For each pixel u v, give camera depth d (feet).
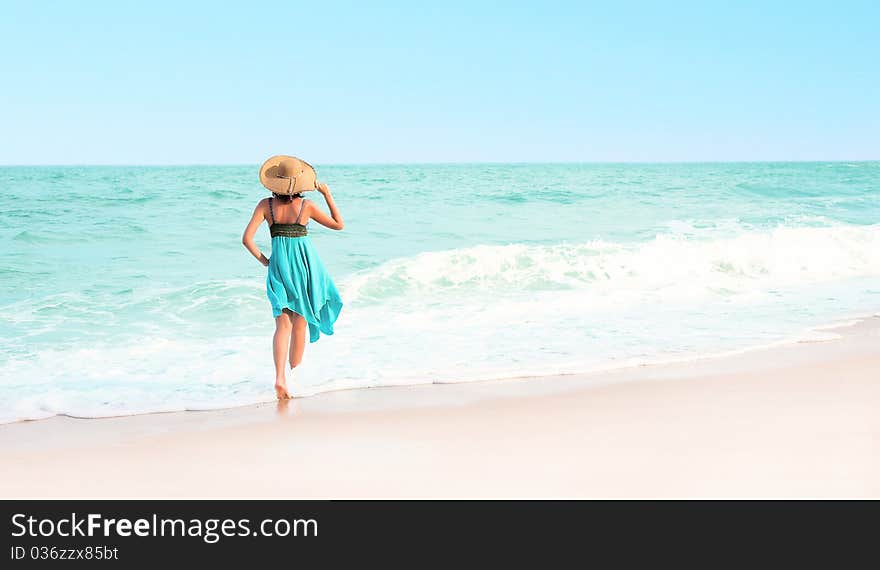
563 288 31.07
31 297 27.94
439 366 19.01
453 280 31.58
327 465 12.09
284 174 16.99
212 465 12.24
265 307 26.84
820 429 13.01
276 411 15.40
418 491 10.95
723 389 16.15
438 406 15.44
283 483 11.41
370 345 21.47
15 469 12.17
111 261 36.09
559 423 13.93
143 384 17.66
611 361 19.29
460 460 12.09
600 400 15.53
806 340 21.53
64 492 11.25
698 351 20.33
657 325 24.11
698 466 11.39
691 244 37.27
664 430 13.21
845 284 32.35
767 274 34.60
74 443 13.48
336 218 18.15
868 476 10.86
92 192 75.00
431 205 67.05
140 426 14.52
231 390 17.15
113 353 20.65
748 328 23.48
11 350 20.80
